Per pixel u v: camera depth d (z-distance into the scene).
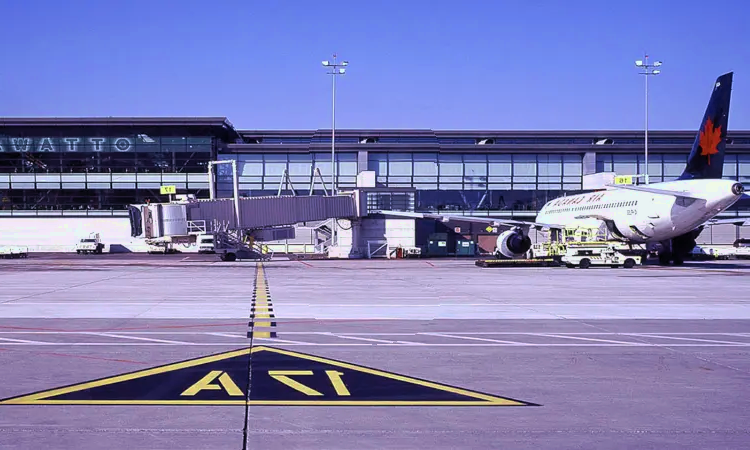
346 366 12.93
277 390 10.97
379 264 59.09
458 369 12.73
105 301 25.16
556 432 8.84
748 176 90.56
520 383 11.61
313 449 8.06
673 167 91.75
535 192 91.38
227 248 66.44
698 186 43.00
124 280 37.03
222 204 65.56
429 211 91.38
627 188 42.84
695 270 48.44
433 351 14.62
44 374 12.09
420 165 91.31
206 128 90.56
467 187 91.38
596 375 12.28
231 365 12.95
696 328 18.38
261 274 43.31
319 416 9.47
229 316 20.67
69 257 77.31
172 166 91.12
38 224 89.56
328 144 90.56
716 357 14.09
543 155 91.38
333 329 17.92
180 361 13.32
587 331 17.73
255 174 91.75
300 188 91.81
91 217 90.06
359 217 74.06
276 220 67.81
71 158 90.81
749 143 98.81
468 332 17.47
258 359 13.57
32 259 71.31
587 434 8.76
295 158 91.81
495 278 39.66
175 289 30.89
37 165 90.75
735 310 22.72
